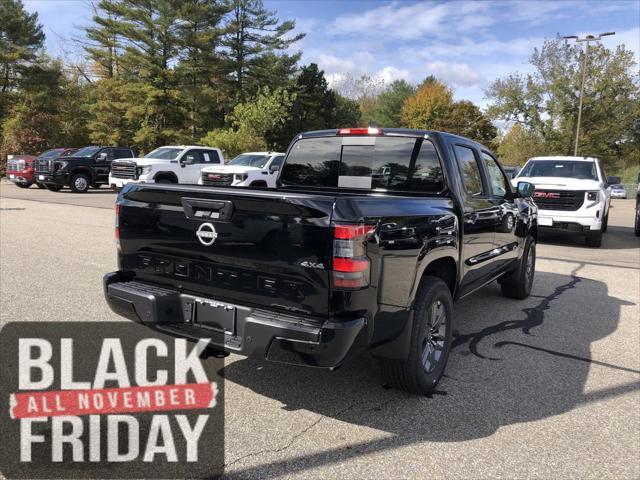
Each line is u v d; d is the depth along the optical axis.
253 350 2.94
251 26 47.31
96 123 40.72
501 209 5.07
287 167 4.87
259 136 36.50
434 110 64.44
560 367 4.23
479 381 3.92
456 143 4.38
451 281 4.15
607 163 51.38
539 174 11.98
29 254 7.97
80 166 20.69
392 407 3.45
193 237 3.24
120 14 40.31
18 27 42.03
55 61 44.31
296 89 51.44
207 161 19.25
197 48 41.47
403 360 3.37
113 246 8.84
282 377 3.88
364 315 2.89
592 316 5.76
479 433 3.13
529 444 3.02
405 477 2.67
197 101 41.28
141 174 17.48
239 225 3.04
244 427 3.14
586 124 47.56
